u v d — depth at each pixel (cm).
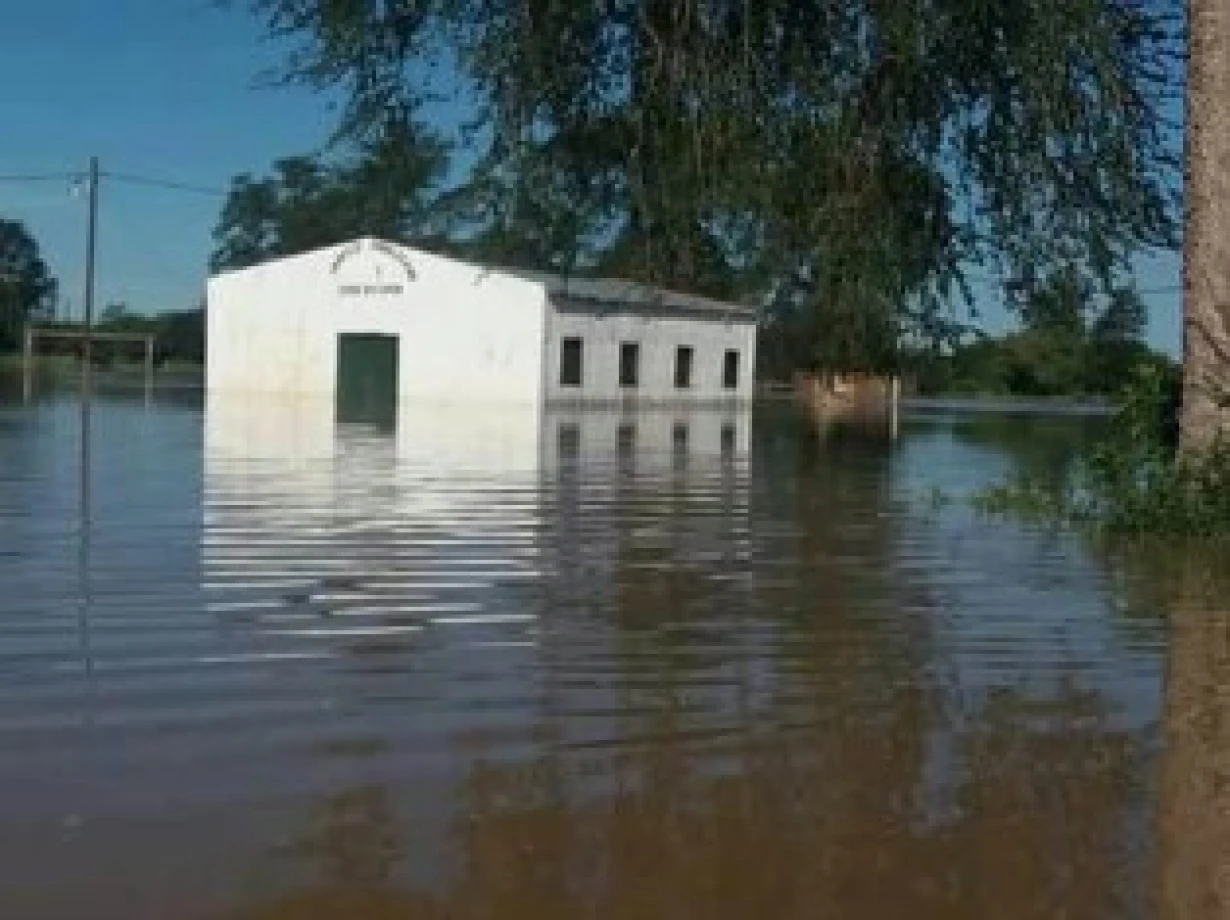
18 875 550
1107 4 1270
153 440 2681
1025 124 1271
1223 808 646
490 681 854
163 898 532
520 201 1271
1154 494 1507
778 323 1386
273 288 5741
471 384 5453
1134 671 906
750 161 1242
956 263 1336
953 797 658
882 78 1252
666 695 831
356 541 1398
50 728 736
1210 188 1409
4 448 2406
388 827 608
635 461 2547
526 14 1231
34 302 11962
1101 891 553
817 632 1014
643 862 576
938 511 1766
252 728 745
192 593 1102
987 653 952
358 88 1310
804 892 550
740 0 1238
